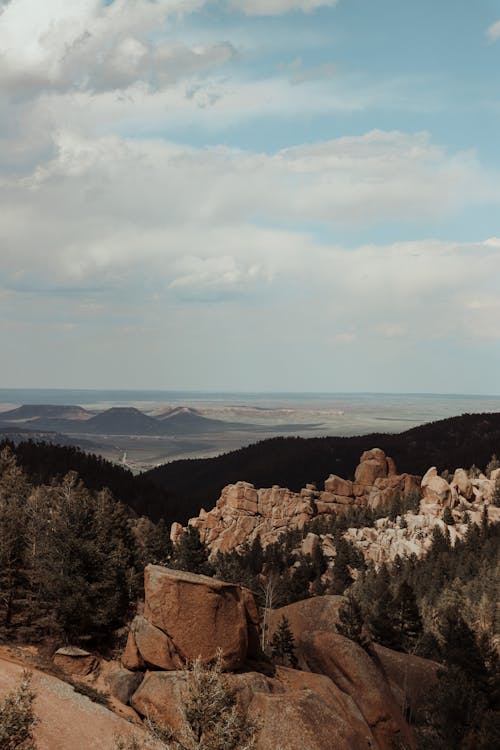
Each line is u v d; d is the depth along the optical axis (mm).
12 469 81812
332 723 32531
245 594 39812
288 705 32281
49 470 180375
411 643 80000
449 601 96625
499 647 78000
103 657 42719
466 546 123000
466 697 46406
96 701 33844
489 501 153375
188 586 35594
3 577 47156
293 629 59125
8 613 46938
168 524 177625
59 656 39156
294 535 150500
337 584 117688
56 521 47938
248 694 33281
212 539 162125
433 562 117188
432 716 47031
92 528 49031
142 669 36281
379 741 39375
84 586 44188
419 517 144500
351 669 42406
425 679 59625
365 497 175250
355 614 56281
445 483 153125
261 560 136250
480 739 40594
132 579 55625
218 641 35188
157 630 35250
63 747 28328
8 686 32094
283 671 39844
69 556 45625
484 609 90125
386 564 127312
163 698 32594
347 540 142625
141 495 196000
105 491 77312
